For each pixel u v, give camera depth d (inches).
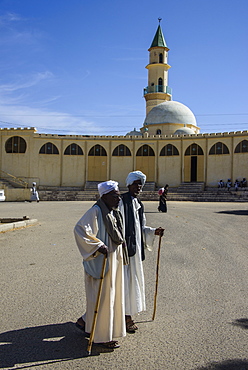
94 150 1720.0
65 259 340.8
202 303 224.2
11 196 1413.6
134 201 194.7
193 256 356.8
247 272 297.9
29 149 1681.8
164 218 701.3
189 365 149.4
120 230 174.6
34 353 160.1
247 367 147.9
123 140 1711.4
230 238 468.1
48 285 258.4
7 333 180.4
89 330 165.6
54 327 187.8
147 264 325.1
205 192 1430.9
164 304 222.7
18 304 219.9
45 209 943.0
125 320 183.8
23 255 358.6
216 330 184.2
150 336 177.8
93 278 166.9
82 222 167.3
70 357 156.6
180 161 1660.9
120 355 158.4
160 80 2081.7
